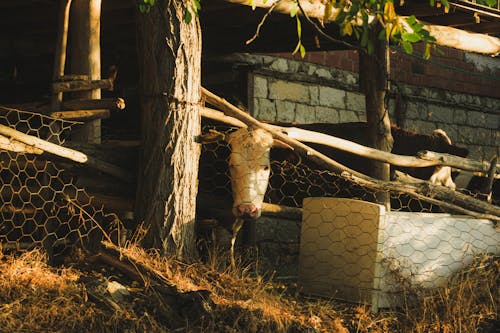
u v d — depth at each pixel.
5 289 6.10
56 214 7.45
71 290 6.29
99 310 6.11
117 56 11.30
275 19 9.59
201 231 8.22
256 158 7.71
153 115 7.48
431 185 8.32
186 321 6.28
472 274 8.12
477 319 7.51
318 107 13.32
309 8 8.46
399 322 7.30
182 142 7.45
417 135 9.47
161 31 7.45
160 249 7.29
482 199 9.11
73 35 8.09
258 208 7.68
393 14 6.23
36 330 5.71
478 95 16.34
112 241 7.73
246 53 11.85
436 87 15.38
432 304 7.54
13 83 10.88
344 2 6.53
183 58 7.47
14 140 6.96
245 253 8.52
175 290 6.54
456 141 15.80
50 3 9.20
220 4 8.78
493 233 8.45
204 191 8.55
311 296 7.82
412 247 7.73
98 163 7.54
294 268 9.19
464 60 16.00
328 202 7.80
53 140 7.49
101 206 7.71
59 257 7.70
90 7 8.06
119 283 6.70
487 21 9.56
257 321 6.54
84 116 7.75
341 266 7.64
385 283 7.51
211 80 10.52
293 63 12.88
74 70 8.06
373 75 9.03
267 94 12.41
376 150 8.52
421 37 6.18
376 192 8.77
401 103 14.51
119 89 11.42
